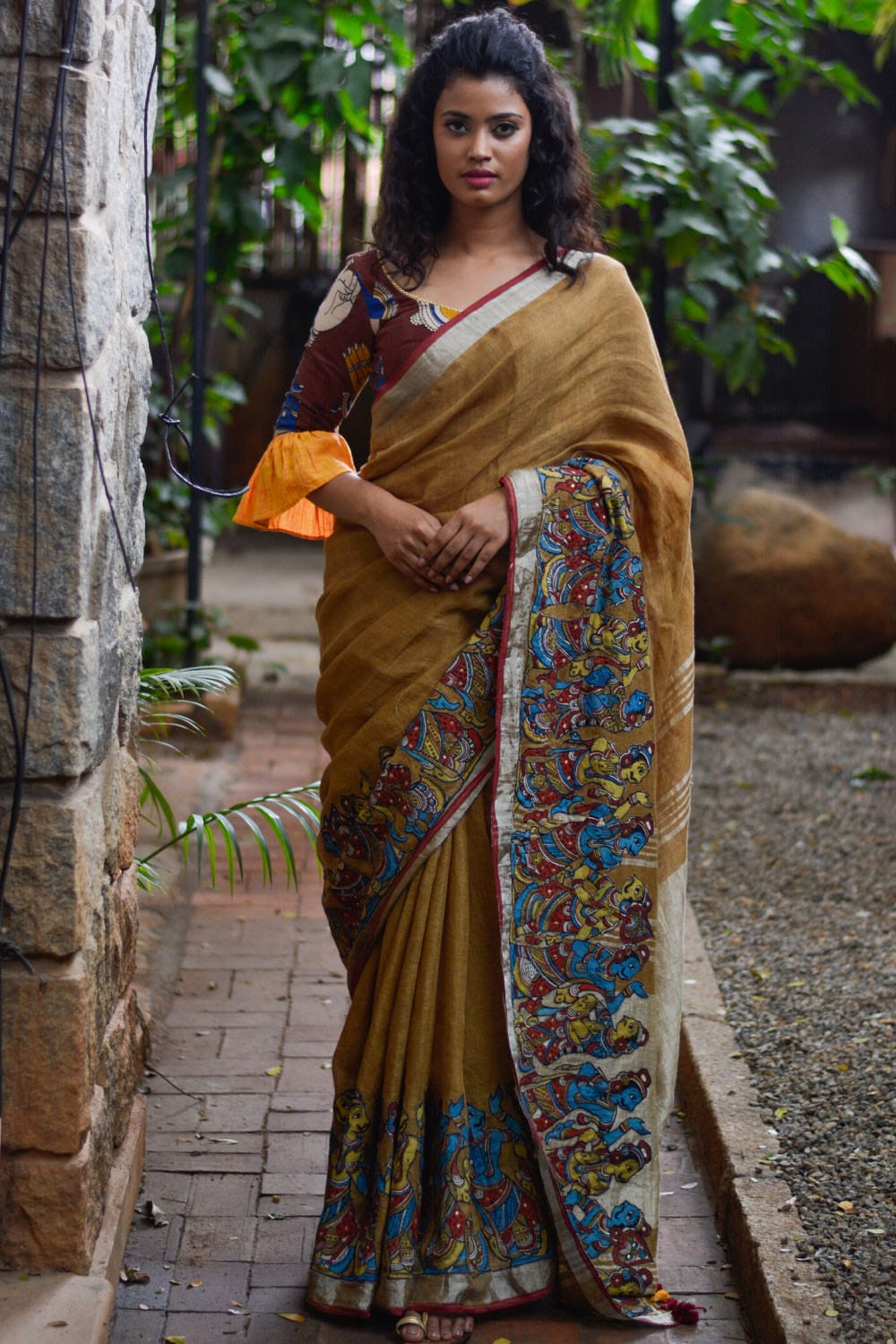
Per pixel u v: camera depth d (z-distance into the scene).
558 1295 2.55
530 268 2.48
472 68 2.39
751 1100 3.04
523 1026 2.47
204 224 5.73
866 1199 2.68
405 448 2.46
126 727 2.71
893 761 5.88
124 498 2.54
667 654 2.55
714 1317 2.54
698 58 6.72
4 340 2.09
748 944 3.98
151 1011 3.49
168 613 6.33
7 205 2.07
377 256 2.51
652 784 2.50
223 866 4.62
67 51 2.05
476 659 2.43
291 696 6.77
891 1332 2.30
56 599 2.14
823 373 11.16
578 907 2.48
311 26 6.21
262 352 10.51
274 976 3.84
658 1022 2.53
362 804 2.49
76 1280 2.27
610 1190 2.51
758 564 7.30
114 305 2.35
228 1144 3.02
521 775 2.45
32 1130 2.25
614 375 2.48
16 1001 2.21
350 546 2.53
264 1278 2.60
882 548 7.44
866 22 6.64
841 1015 3.48
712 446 10.72
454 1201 2.42
